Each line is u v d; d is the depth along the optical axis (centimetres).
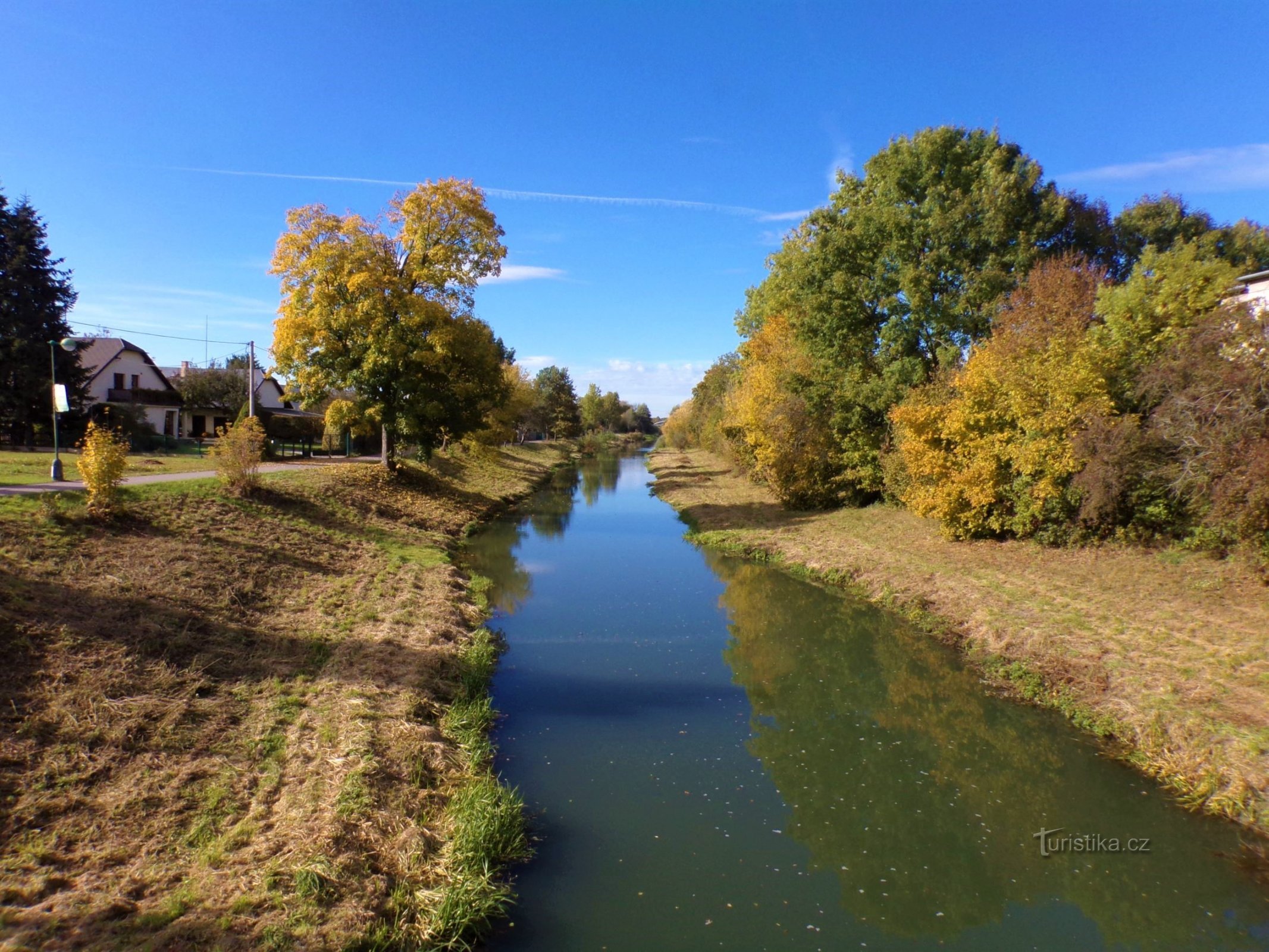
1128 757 895
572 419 9919
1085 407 1531
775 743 961
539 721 1005
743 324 4497
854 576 1870
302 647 1041
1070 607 1321
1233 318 1300
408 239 2484
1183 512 1462
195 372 4884
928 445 1978
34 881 515
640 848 709
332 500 2061
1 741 648
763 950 572
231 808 641
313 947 500
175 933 488
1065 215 2327
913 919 618
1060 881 680
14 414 2928
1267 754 777
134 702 761
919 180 2495
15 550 998
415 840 636
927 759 920
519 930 586
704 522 2875
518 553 2266
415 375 2402
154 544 1216
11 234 3012
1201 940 600
